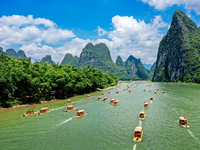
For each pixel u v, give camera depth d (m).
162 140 25.80
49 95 67.38
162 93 85.38
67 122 35.53
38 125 33.50
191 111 43.50
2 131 30.27
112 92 95.81
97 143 25.06
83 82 80.62
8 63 58.19
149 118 37.88
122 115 41.03
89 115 41.31
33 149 23.48
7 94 49.22
